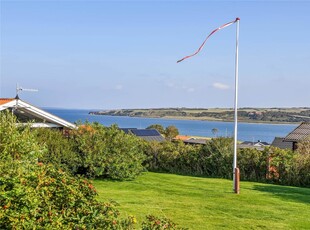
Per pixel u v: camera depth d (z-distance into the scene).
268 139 114.19
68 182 6.56
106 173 18.16
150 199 13.53
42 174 6.38
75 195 6.22
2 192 5.57
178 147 23.20
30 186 5.98
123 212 11.21
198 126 197.00
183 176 20.84
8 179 5.95
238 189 15.23
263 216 11.56
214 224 10.52
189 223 10.51
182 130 151.25
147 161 23.53
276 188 17.41
